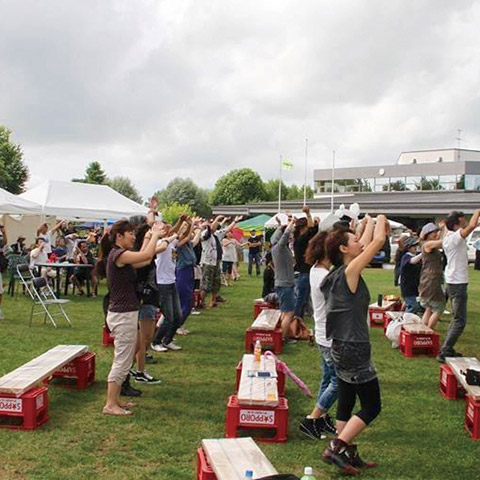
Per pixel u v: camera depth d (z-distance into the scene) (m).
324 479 4.54
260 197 86.75
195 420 5.80
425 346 8.95
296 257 9.61
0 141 65.31
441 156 70.06
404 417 6.07
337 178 63.50
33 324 10.97
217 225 13.74
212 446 4.10
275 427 5.21
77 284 15.53
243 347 9.26
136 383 7.06
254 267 27.69
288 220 9.48
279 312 10.28
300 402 6.43
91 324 11.05
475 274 25.14
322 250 5.29
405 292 10.64
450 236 8.15
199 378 7.38
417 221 39.50
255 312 12.11
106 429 5.50
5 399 5.44
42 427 5.52
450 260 8.23
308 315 12.17
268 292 12.46
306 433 5.36
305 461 4.84
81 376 6.80
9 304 13.61
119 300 5.87
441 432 5.65
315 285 5.27
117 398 6.00
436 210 37.09
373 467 4.76
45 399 5.69
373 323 11.84
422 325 9.37
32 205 19.25
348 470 4.59
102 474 4.52
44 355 6.62
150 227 6.96
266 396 5.25
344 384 4.64
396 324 9.60
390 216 40.00
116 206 21.80
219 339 9.88
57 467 4.64
